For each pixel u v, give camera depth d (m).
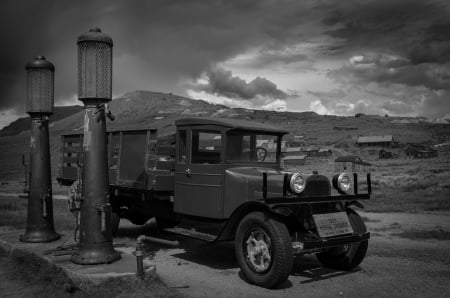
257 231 5.58
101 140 5.54
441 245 8.46
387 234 9.95
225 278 5.88
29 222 6.98
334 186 6.39
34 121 7.03
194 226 7.00
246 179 6.18
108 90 5.54
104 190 5.55
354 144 127.31
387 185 35.72
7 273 5.84
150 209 8.27
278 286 5.46
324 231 5.72
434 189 29.09
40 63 6.86
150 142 7.03
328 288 5.39
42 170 7.02
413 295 5.08
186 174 6.96
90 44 5.42
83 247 5.45
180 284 5.53
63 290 4.93
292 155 109.44
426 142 132.88
